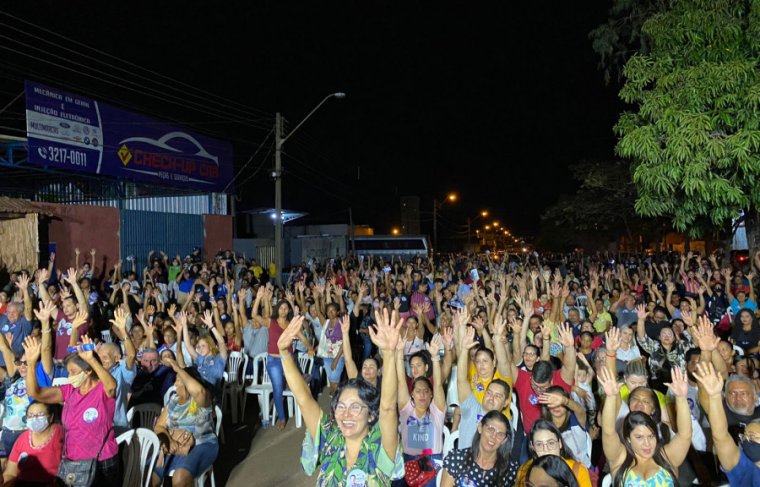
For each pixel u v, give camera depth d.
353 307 13.09
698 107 9.13
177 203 23.00
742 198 9.20
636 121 10.06
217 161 23.45
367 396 3.23
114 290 12.72
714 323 11.13
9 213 15.35
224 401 9.47
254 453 7.82
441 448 5.59
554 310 9.93
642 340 8.52
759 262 11.24
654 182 9.37
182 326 7.86
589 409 6.29
